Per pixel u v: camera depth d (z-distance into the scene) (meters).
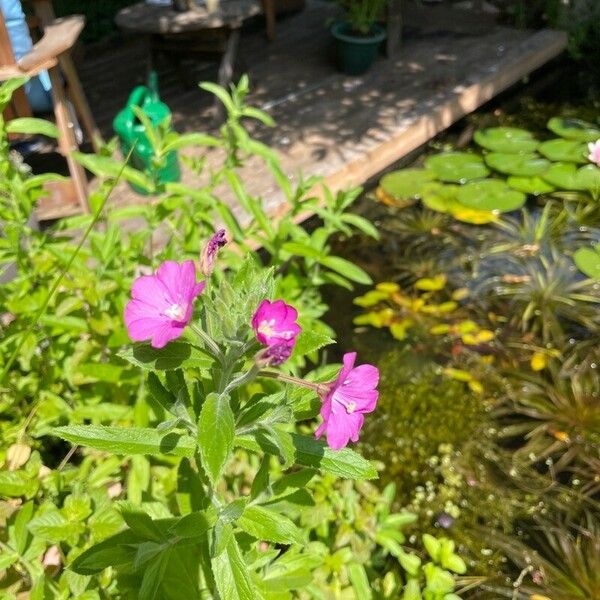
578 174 4.30
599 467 2.70
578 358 3.16
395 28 5.60
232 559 1.22
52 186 3.32
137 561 1.29
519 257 3.78
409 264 3.75
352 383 1.12
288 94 5.09
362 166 4.19
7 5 2.91
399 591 2.14
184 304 1.06
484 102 5.37
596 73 5.91
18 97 3.02
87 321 1.94
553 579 2.32
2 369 1.87
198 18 4.09
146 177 2.08
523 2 6.22
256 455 2.13
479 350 3.21
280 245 2.14
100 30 6.47
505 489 2.64
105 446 1.19
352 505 2.12
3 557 1.47
